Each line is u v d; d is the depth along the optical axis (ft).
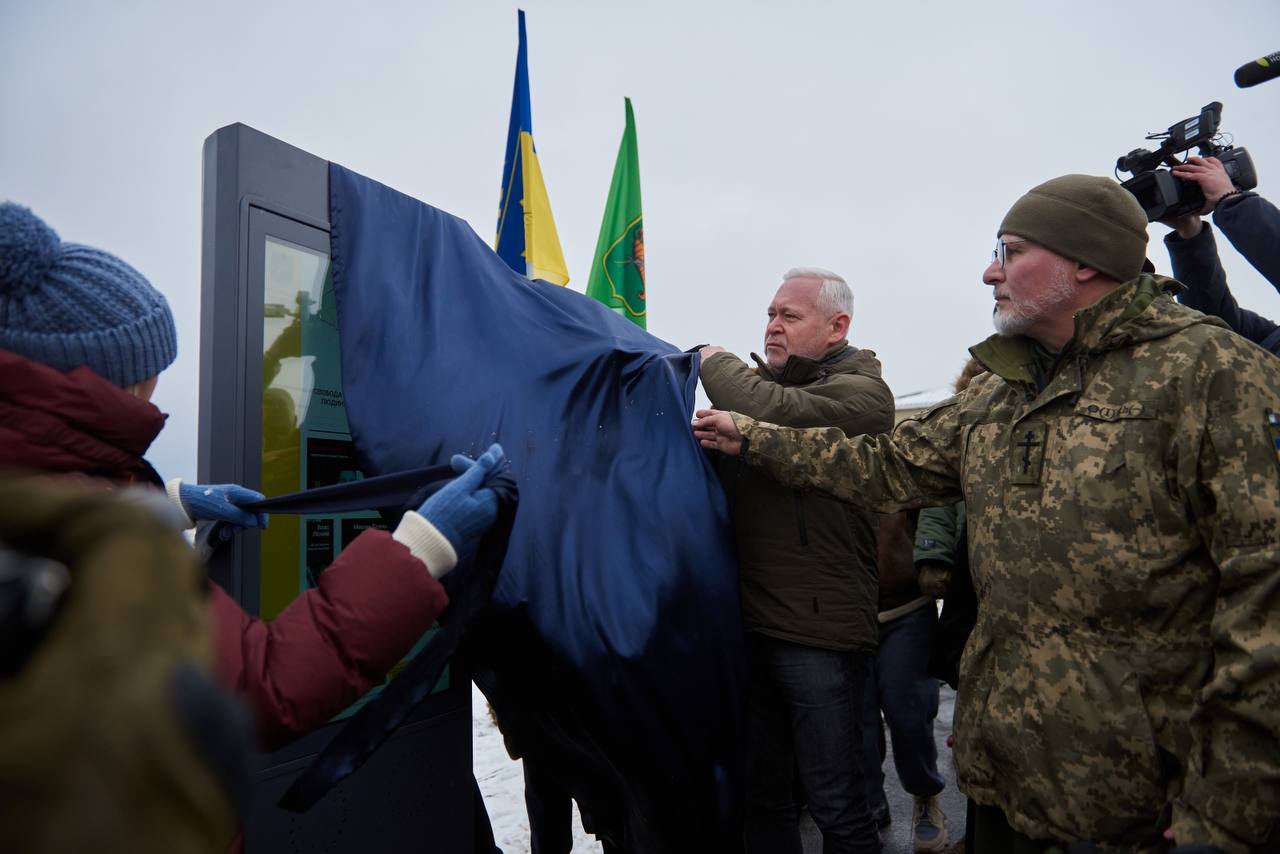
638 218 12.34
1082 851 4.37
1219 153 7.80
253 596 5.27
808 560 7.00
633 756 5.49
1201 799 4.04
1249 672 3.93
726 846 6.01
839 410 6.95
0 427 2.89
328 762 3.92
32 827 1.40
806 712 6.99
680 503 6.03
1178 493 4.51
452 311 5.98
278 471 5.50
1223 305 8.20
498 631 5.30
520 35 11.03
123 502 1.87
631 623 5.47
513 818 10.51
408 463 5.29
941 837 9.64
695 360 6.89
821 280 7.78
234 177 5.25
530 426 5.75
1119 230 5.01
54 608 1.62
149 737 1.52
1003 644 5.01
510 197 10.90
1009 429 5.29
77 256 3.44
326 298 5.88
